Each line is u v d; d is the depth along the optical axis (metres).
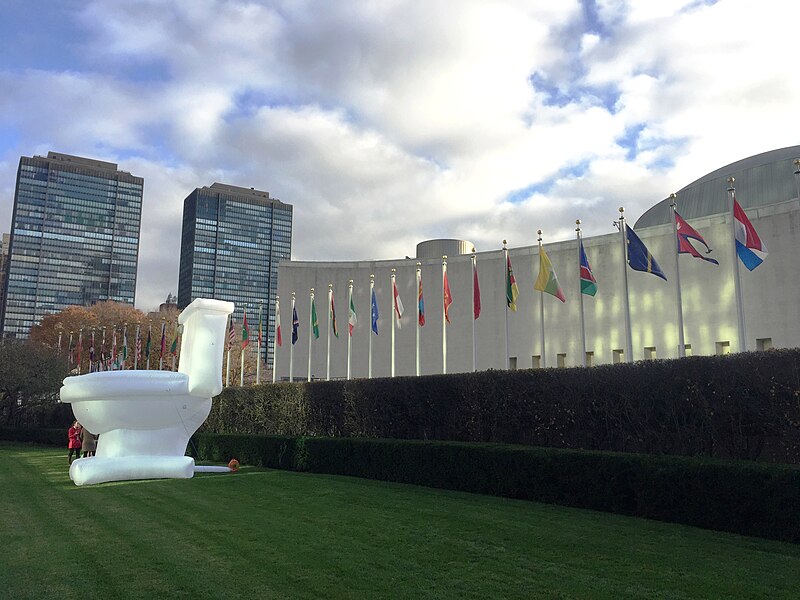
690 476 10.95
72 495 14.10
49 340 66.38
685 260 30.45
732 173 35.41
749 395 12.32
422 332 39.12
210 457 24.92
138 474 17.14
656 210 39.94
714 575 7.55
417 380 19.89
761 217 28.39
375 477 17.88
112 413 17.48
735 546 9.21
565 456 13.12
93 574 7.39
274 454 21.59
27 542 9.11
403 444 17.12
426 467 16.25
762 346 27.53
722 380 12.73
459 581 7.21
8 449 31.48
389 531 10.02
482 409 17.91
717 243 29.58
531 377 16.73
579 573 7.59
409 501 13.30
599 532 10.11
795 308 26.80
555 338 34.06
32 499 13.48
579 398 15.52
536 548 8.91
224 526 10.35
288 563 7.93
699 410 13.10
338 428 22.55
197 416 18.64
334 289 42.25
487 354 36.41
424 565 7.91
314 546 8.89
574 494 12.80
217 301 18.67
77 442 22.33
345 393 22.22
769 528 9.80
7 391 41.03
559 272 34.66
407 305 40.03
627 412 14.48
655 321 30.80
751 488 10.11
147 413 17.81
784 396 11.80
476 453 15.05
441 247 43.16
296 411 24.44
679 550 8.88
